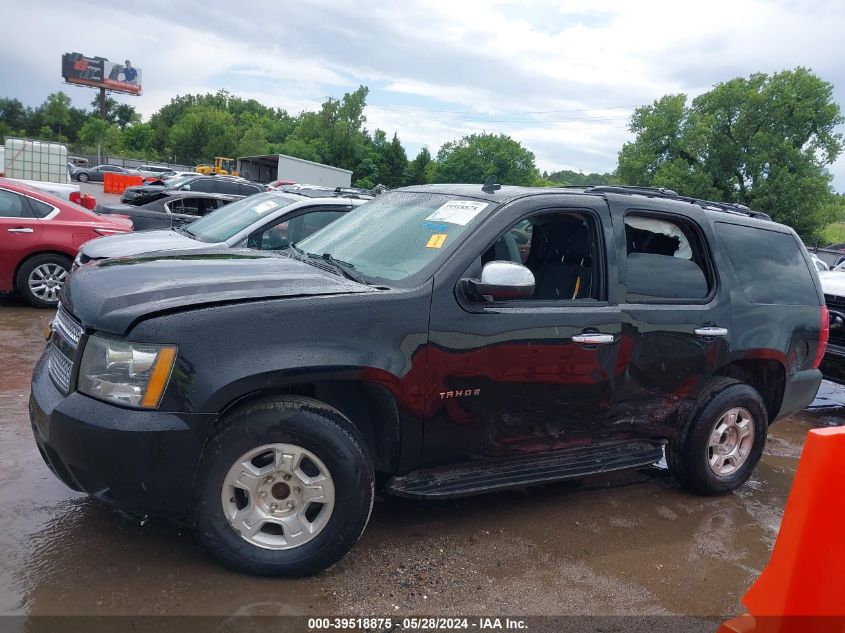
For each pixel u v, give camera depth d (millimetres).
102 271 3490
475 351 3418
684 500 4543
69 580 2939
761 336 4578
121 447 2787
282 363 2951
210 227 7152
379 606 2965
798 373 4914
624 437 4199
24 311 8336
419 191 4391
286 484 3074
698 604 3242
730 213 4789
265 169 48781
